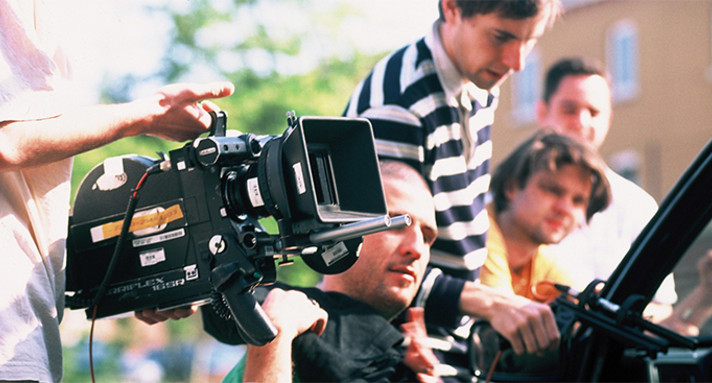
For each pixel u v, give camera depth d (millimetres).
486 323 2557
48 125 1562
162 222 1812
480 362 2533
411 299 2436
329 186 1749
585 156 3410
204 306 2324
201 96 1755
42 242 1682
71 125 1586
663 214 2434
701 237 2861
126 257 1856
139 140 9531
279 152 1665
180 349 12117
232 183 1749
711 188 2416
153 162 1855
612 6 17688
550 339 2438
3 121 1519
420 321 2570
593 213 3527
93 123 1610
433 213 2479
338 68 12617
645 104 17641
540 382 2451
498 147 17938
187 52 12031
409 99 2717
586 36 17953
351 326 2295
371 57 12875
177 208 1793
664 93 17453
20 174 1640
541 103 4523
